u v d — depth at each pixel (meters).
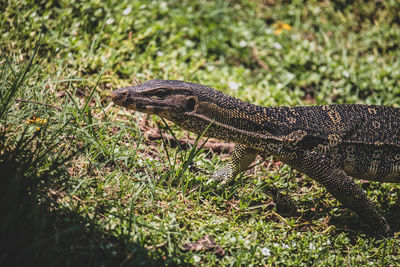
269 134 5.24
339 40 9.79
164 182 5.21
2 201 3.42
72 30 7.30
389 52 9.47
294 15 10.30
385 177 5.66
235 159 5.67
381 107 5.82
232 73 8.35
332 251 4.88
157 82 4.93
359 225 5.55
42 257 3.48
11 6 6.82
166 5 9.29
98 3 7.84
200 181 5.38
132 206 4.34
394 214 5.82
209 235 4.55
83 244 3.87
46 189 4.11
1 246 3.37
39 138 4.59
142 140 5.87
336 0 10.46
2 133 4.25
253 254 4.34
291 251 4.72
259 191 5.51
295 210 5.43
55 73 6.14
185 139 6.26
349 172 5.57
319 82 8.56
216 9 9.84
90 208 4.29
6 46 6.22
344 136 5.42
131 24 7.99
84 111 5.25
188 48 8.60
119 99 4.74
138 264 3.83
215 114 5.05
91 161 4.90
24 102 5.07
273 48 9.21
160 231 4.21
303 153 5.25
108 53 7.21
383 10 10.31
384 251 4.85
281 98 7.86
